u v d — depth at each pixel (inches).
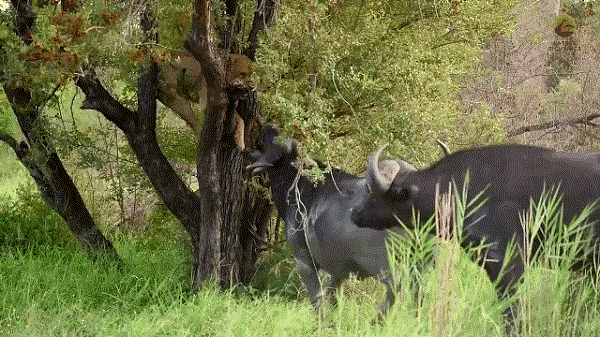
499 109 803.4
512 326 368.2
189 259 593.6
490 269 385.7
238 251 555.8
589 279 387.9
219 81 495.8
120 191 691.4
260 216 567.5
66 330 430.6
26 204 706.2
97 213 724.0
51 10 446.9
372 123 487.8
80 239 603.8
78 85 553.3
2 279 528.4
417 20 538.6
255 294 546.3
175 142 622.5
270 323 442.3
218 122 518.0
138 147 561.0
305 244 491.2
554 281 352.5
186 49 485.1
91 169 786.8
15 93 572.1
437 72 526.9
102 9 446.0
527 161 386.9
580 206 374.0
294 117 470.6
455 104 565.3
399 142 480.7
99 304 508.1
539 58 992.2
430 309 346.0
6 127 876.6
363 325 419.2
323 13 498.6
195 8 463.2
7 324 444.5
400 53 509.0
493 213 383.6
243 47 528.4
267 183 547.2
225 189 537.6
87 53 461.4
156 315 460.1
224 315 451.5
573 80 970.7
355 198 458.6
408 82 504.4
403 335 361.4
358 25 530.0
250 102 526.6
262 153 518.0
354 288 512.1
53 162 596.1
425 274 384.5
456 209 389.7
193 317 452.4
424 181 402.0
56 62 471.2
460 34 549.0
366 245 447.8
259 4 520.1
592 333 348.8
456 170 396.2
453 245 347.9
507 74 921.5
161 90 554.6
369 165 407.8
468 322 344.2
